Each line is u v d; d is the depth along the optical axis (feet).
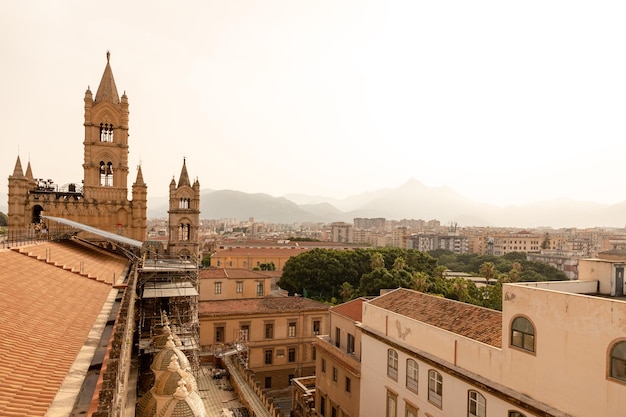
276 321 189.16
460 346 89.81
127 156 178.50
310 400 154.10
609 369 62.85
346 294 297.74
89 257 127.85
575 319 67.72
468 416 86.63
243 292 211.82
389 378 112.27
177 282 148.05
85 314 73.31
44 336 56.03
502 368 80.02
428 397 98.02
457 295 280.92
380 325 118.32
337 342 145.79
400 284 283.79
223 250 483.92
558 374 69.82
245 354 181.78
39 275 81.51
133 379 107.04
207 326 179.11
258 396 127.65
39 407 38.88
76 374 50.52
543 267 459.32
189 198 195.93
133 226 177.27
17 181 159.33
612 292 87.20
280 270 443.73
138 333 129.80
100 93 177.58
